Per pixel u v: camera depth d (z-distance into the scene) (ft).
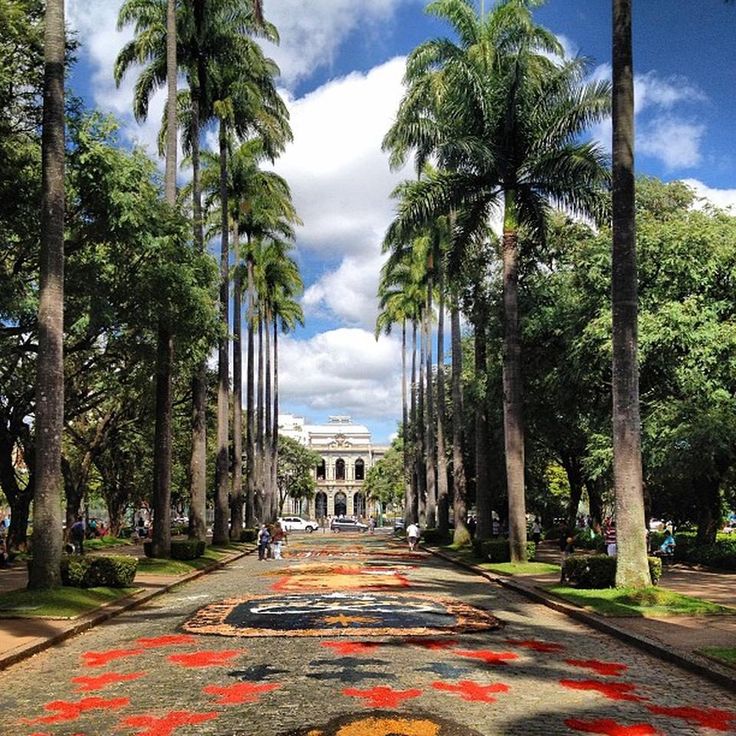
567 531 111.75
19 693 28.02
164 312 69.21
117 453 158.51
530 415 107.96
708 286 82.84
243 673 30.48
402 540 185.68
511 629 42.70
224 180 116.88
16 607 45.57
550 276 104.47
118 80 101.91
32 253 68.85
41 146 58.08
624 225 53.11
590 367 88.38
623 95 53.52
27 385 90.58
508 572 76.18
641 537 52.26
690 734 22.63
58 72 52.85
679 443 78.59
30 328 69.46
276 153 131.54
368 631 40.83
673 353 80.84
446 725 22.88
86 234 65.10
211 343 83.82
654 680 30.04
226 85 110.11
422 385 194.29
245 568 92.32
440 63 85.71
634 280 53.11
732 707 25.95
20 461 144.25
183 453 181.98
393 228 83.97
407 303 198.29
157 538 83.76
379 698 26.03
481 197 85.30
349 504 426.51
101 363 88.99
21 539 102.01
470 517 180.14
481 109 81.20
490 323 104.32
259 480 203.00
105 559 56.70
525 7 85.30
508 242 83.61
